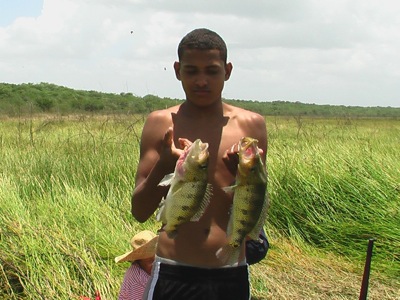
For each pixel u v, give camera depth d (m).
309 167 8.98
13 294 5.12
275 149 10.07
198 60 2.85
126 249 6.20
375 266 6.77
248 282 3.03
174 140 3.02
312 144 10.77
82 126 15.50
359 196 8.23
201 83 2.86
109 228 6.74
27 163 9.62
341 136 13.60
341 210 8.17
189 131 3.02
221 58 2.89
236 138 3.01
